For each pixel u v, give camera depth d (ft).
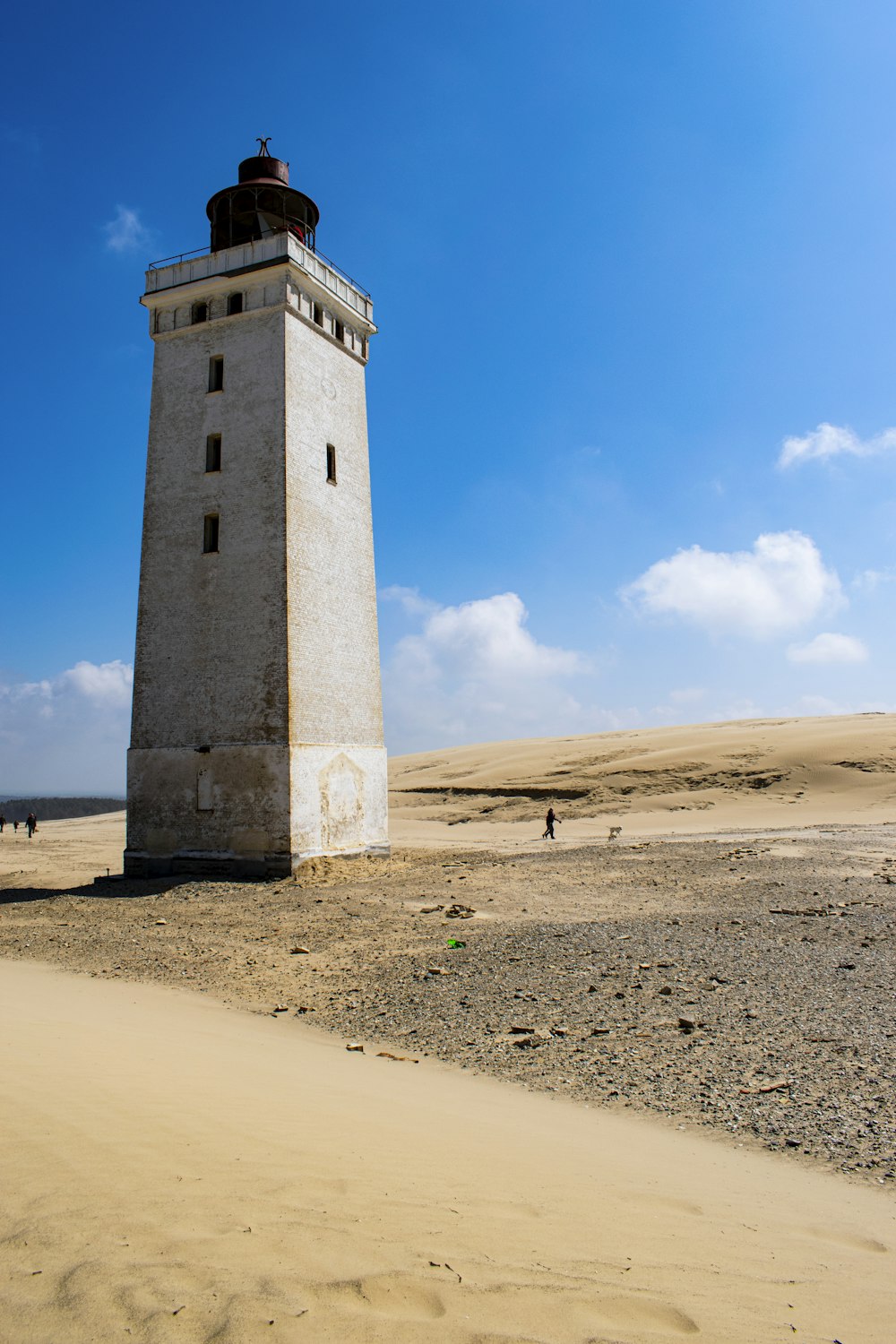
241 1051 27.25
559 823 159.22
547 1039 31.94
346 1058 29.12
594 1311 10.55
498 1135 19.53
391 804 209.26
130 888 84.53
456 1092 24.90
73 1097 17.38
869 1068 26.91
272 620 88.94
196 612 92.99
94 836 189.16
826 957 43.52
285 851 85.10
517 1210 14.14
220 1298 9.70
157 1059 23.12
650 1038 31.45
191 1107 17.98
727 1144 21.31
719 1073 27.25
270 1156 15.25
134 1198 12.41
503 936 51.62
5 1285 9.64
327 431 99.66
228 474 93.86
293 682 88.22
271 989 42.80
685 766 189.57
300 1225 12.14
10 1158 13.42
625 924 54.34
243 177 109.60
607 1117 23.47
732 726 313.12
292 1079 23.30
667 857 85.40
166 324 100.58
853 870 74.74
